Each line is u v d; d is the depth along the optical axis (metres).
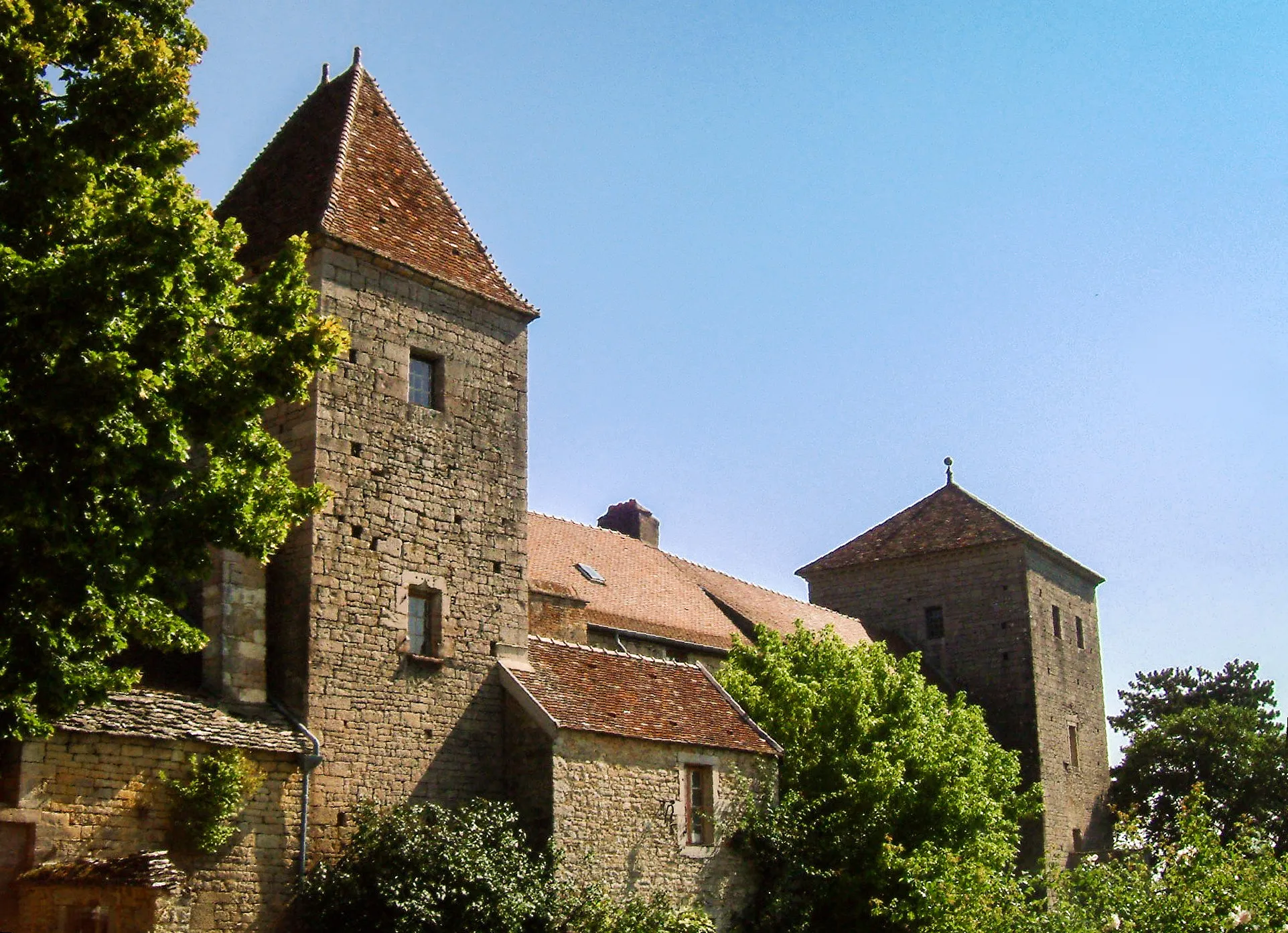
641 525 37.50
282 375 14.02
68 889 15.19
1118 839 19.34
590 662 23.69
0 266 11.98
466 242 23.89
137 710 17.14
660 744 22.28
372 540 20.52
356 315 21.12
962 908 19.78
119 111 13.41
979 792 26.50
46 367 12.09
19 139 13.08
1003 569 42.38
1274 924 16.72
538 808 20.56
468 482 22.22
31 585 12.66
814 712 26.14
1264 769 42.12
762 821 23.44
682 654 30.73
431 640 21.14
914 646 43.25
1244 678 51.94
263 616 19.33
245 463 14.58
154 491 13.05
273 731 18.52
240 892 17.56
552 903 19.09
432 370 22.33
